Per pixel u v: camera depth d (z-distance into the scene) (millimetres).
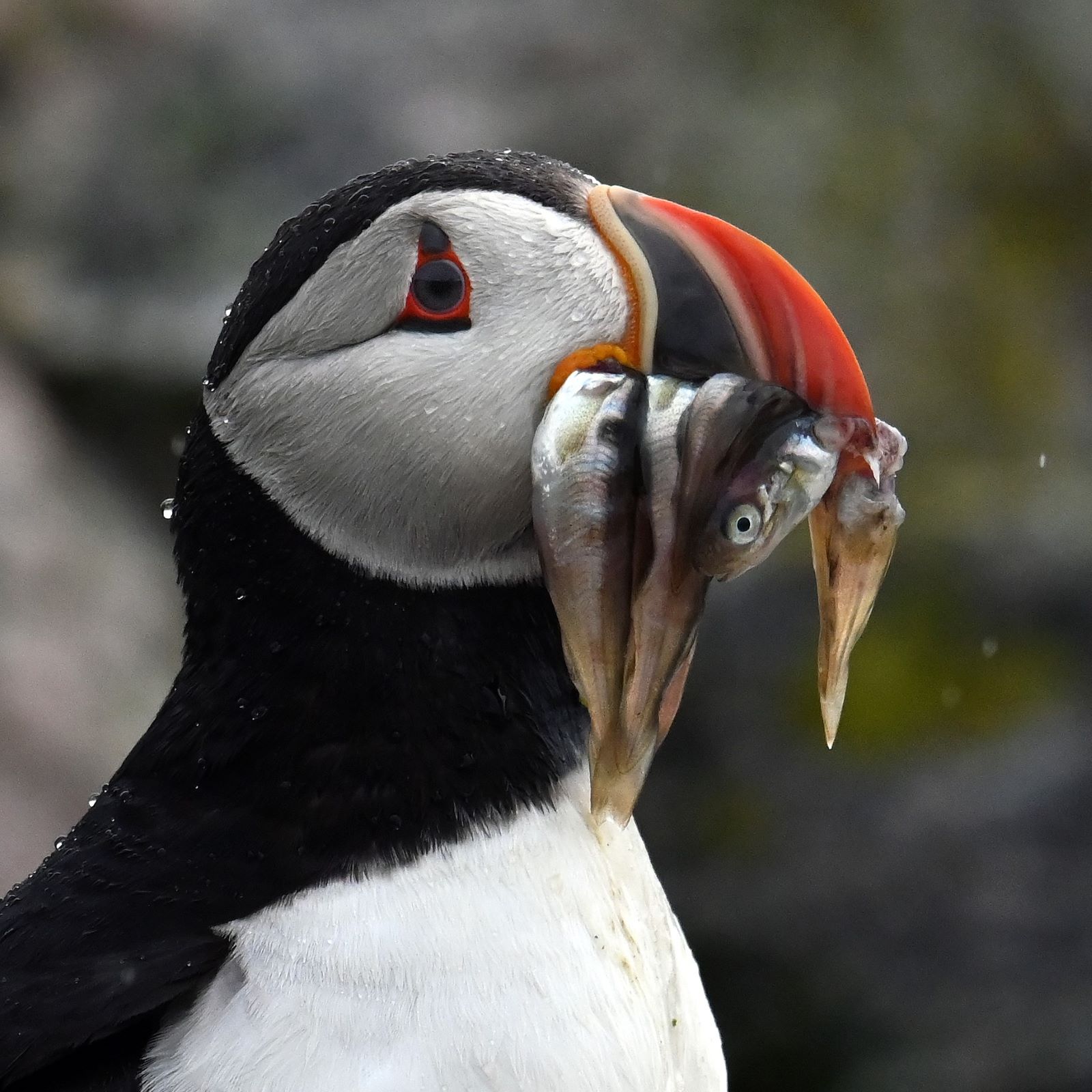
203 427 4633
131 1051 4152
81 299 15008
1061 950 12602
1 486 13320
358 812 4336
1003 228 16078
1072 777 12867
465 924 4184
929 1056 12633
